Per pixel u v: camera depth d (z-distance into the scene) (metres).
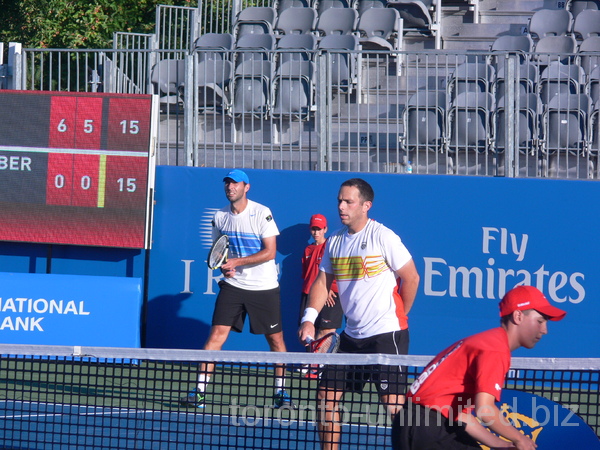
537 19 45.69
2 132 29.72
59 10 61.19
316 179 29.20
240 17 48.31
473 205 28.28
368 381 15.90
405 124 32.19
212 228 27.53
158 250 30.05
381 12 44.91
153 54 38.97
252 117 30.56
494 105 33.91
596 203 27.69
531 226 27.97
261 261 24.42
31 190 29.69
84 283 28.58
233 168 29.80
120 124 29.23
